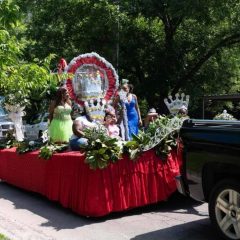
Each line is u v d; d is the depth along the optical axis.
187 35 20.95
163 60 20.64
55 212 6.74
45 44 20.97
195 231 5.55
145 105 23.66
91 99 8.89
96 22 19.69
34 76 4.83
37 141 8.25
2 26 4.55
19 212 6.84
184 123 5.36
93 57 9.60
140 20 21.33
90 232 5.65
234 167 4.64
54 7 20.58
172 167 6.78
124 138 9.19
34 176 7.72
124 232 5.61
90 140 6.08
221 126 4.89
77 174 6.32
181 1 17.58
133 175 6.36
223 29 20.20
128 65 21.64
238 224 4.65
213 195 4.93
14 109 11.48
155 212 6.51
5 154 9.01
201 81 21.91
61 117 8.09
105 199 6.09
